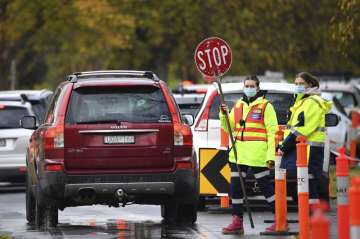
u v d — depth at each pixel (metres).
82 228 35.28
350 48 58.09
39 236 32.94
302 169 28.72
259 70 119.06
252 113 33.19
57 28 108.19
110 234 33.31
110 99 33.91
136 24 110.81
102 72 35.59
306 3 114.19
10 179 53.81
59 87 35.84
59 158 33.41
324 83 81.06
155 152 33.69
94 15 107.31
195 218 36.12
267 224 35.84
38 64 151.12
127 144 33.59
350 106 79.38
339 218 24.12
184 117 36.66
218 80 33.75
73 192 33.47
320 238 18.47
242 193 33.47
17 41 110.50
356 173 59.59
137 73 35.38
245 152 33.16
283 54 113.69
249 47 112.81
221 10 112.06
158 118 33.84
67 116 33.66
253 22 112.81
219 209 41.25
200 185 40.31
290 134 33.06
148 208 42.78
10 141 53.44
